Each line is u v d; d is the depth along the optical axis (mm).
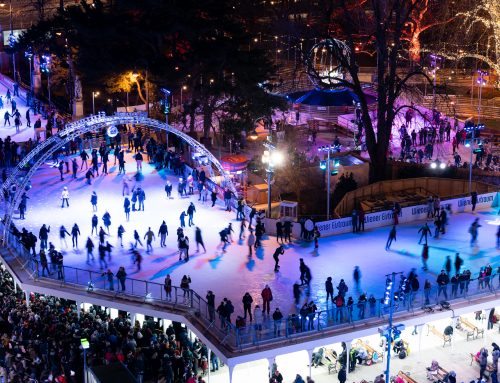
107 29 71250
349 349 41344
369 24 90750
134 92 88688
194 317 42094
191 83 72812
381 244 51844
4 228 51781
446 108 85812
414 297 43281
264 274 47188
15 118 73625
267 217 54156
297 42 79688
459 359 44062
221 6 71062
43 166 65500
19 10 95688
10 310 44875
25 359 39656
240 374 42062
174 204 58281
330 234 53219
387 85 66875
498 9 97188
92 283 45531
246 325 40719
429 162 71000
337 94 78062
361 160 68688
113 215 56094
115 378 33844
